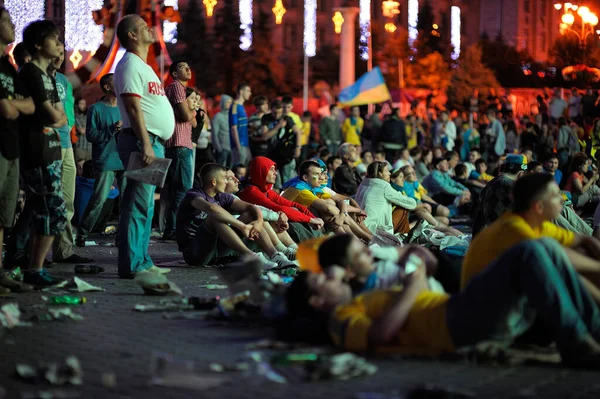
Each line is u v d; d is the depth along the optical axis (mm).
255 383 10703
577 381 10812
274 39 175625
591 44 134750
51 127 18062
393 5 117062
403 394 10195
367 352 11961
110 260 23516
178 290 17297
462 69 125812
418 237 26031
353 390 10383
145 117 19406
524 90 106375
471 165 49656
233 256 22125
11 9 48094
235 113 40094
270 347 12484
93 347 12617
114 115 27281
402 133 55625
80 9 56562
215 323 14383
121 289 18047
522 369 11359
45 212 18078
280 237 22781
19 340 13031
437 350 11812
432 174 43062
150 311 15500
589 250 13445
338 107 61750
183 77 27297
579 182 39812
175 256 24859
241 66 124250
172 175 28047
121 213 19719
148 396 10148
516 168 21375
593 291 12047
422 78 133250
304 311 13195
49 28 17984
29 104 16953
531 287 11133
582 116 75250
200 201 21688
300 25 178250
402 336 11969
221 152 41688
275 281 15281
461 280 13117
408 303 11805
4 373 11102
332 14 181625
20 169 18078
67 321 14555
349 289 12883
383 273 12961
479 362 11539
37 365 11508
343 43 113688
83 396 10125
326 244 13008
